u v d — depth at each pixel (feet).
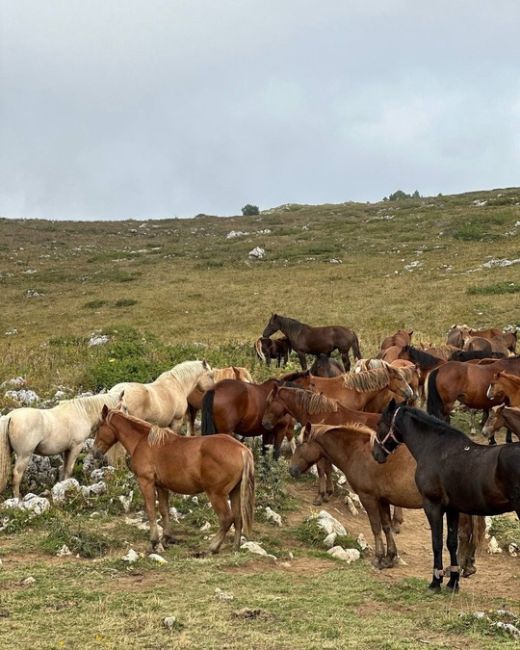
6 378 67.56
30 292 140.26
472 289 113.80
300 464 35.83
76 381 65.00
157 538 34.09
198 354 75.87
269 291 128.47
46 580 29.68
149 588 29.17
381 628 25.79
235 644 24.25
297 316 109.81
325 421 40.06
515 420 38.14
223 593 28.40
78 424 42.06
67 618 26.21
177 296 129.39
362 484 33.32
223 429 42.83
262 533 36.78
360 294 120.67
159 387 47.34
